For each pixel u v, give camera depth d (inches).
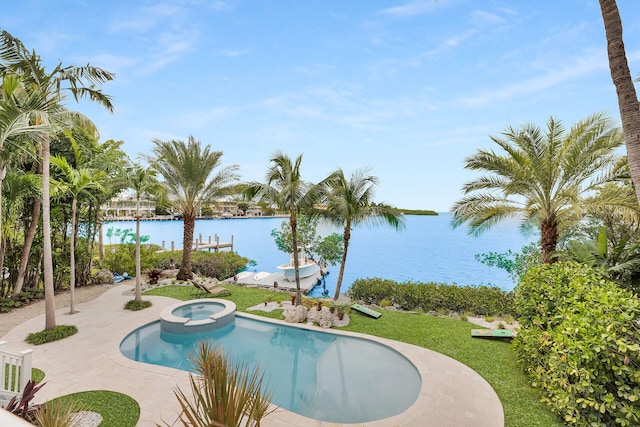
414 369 321.1
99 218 689.6
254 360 347.6
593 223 596.1
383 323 446.3
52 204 555.8
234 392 93.0
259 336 412.8
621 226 536.7
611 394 187.9
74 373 290.5
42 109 305.9
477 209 514.0
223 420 84.2
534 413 237.5
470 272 1088.2
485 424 226.5
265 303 523.2
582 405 198.5
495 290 522.3
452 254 1440.7
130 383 274.2
